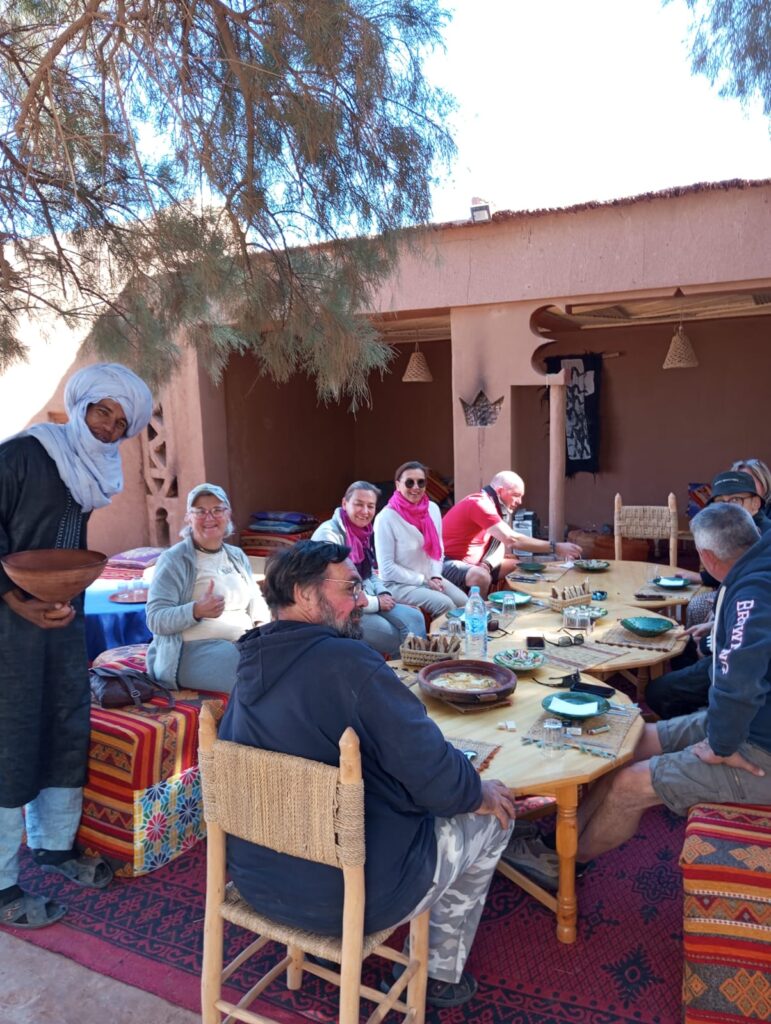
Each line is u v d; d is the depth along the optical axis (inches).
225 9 106.5
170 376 137.3
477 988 97.5
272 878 79.0
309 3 100.8
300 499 380.5
